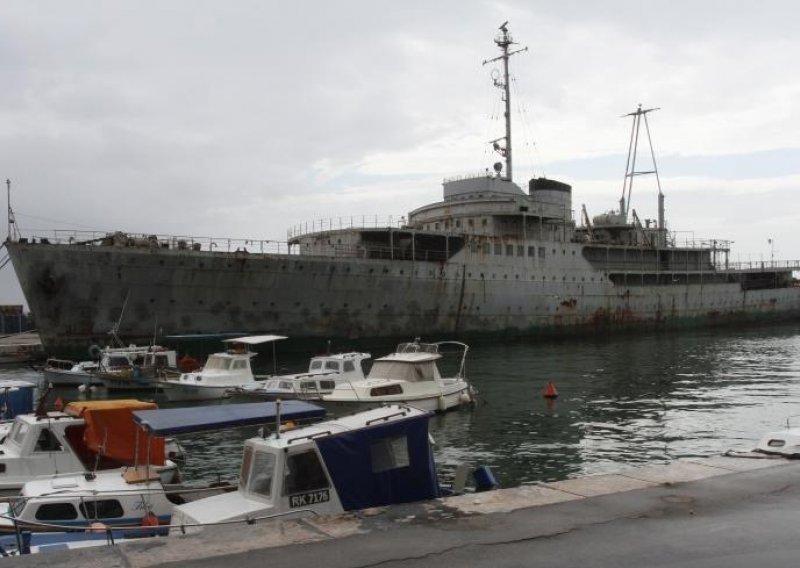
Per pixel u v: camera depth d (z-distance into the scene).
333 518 8.16
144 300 41.03
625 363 46.06
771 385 36.19
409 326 51.47
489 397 33.22
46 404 31.62
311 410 14.66
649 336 66.81
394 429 12.55
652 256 72.25
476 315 55.22
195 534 7.57
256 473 11.76
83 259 38.84
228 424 13.45
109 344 40.03
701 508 8.46
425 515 8.27
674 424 26.23
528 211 59.44
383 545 7.17
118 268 39.75
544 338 59.94
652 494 9.12
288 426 13.67
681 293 73.25
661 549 6.94
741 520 7.93
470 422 27.41
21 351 55.94
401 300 50.66
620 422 26.91
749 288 86.56
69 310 39.38
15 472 15.38
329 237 54.09
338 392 28.39
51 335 39.38
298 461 11.53
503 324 57.06
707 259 80.38
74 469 15.76
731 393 33.59
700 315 75.81
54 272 38.41
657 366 44.53
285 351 46.06
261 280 44.06
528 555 6.81
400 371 29.34
